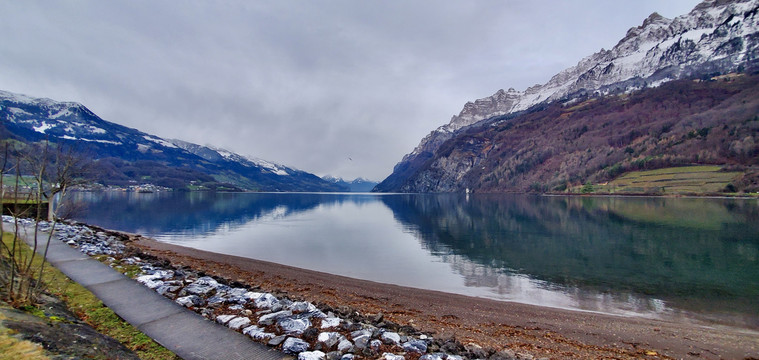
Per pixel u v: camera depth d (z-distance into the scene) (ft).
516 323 41.81
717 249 104.53
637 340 37.24
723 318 47.06
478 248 106.01
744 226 156.97
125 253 48.83
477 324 40.40
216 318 24.14
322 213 261.65
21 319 17.80
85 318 22.66
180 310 25.46
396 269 77.41
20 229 58.90
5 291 21.79
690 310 50.72
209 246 104.42
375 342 22.26
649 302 54.80
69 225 76.95
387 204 412.36
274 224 175.94
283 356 19.72
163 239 115.75
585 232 143.64
